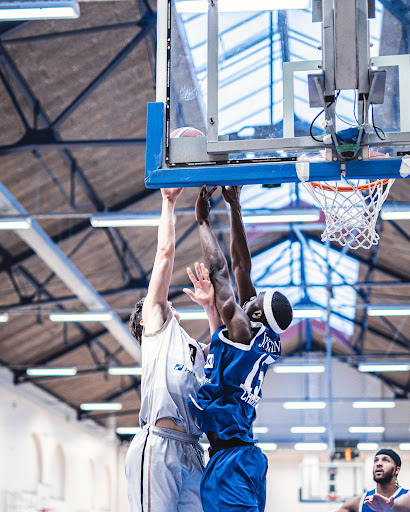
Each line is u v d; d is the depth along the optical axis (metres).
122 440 26.75
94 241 14.19
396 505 4.49
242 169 3.62
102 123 11.48
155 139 3.72
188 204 13.95
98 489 24.34
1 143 11.20
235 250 3.68
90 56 10.24
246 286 3.63
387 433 25.03
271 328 3.43
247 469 3.27
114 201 13.39
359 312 19.92
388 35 3.59
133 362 20.53
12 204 11.63
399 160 3.54
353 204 4.18
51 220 13.22
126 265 15.40
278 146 3.60
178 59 3.79
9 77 10.25
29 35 9.69
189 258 16.06
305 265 17.98
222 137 3.66
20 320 16.22
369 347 22.05
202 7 3.81
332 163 3.58
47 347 17.92
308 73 3.60
